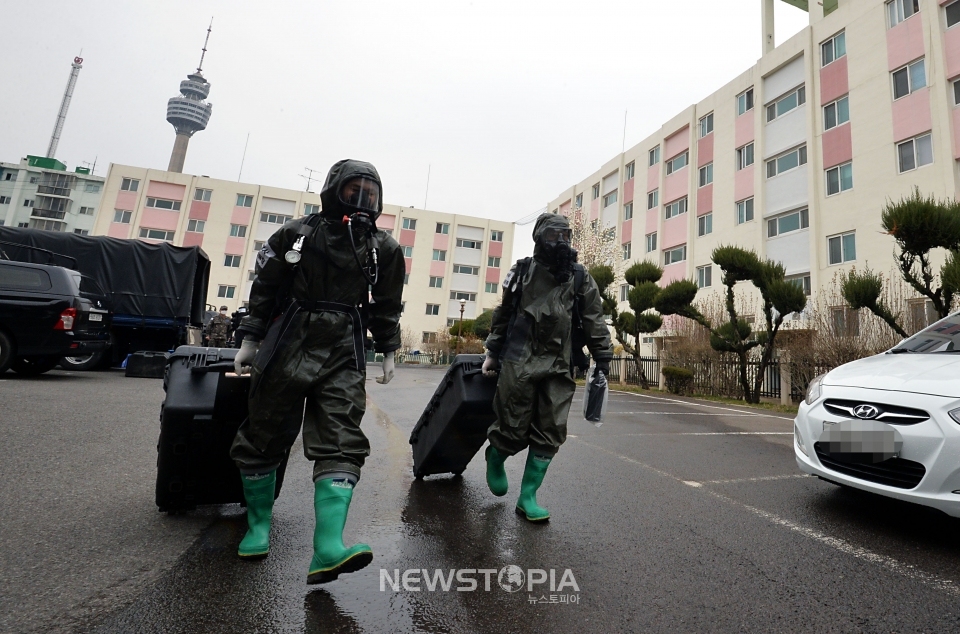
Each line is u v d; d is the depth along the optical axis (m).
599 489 3.54
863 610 1.93
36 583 1.81
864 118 16.92
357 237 1.99
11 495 2.69
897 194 15.70
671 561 2.33
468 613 1.78
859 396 3.07
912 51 15.68
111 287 10.09
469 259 45.56
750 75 21.86
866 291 9.40
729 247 12.96
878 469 2.89
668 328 21.41
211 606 1.73
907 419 2.79
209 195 39.12
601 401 2.81
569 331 2.78
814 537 2.73
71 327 7.28
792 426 7.76
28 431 4.10
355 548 1.70
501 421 2.72
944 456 2.60
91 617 1.62
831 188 17.95
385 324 2.20
